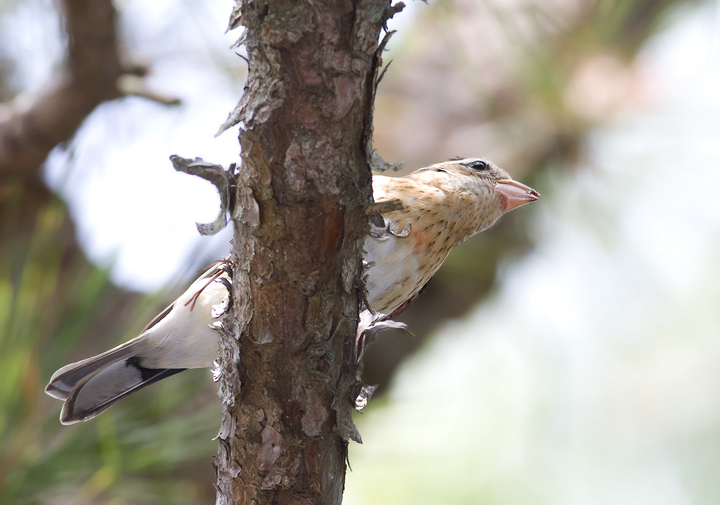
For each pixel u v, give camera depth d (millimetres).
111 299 5855
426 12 6629
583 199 6715
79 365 5008
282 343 2926
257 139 2643
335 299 2910
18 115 5906
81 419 4809
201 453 4855
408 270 5398
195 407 5434
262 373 2980
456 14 6535
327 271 2852
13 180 6250
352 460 6344
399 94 7281
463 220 5867
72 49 5551
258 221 2760
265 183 2695
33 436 4508
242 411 3035
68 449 4547
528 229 7258
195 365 5449
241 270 2902
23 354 4402
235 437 3072
